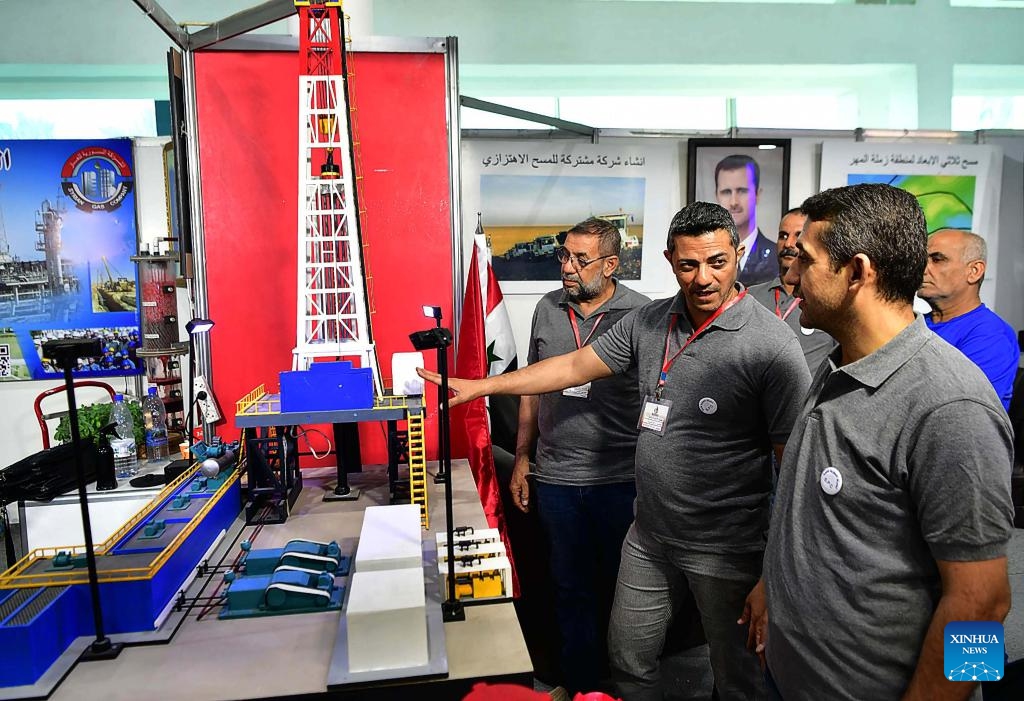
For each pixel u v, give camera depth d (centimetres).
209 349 224
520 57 419
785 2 429
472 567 138
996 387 182
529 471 236
